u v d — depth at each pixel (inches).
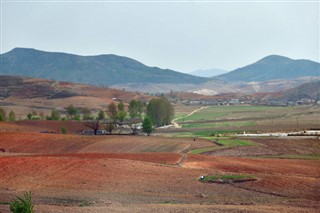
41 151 6486.2
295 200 3208.7
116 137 7741.1
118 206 2945.4
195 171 4379.9
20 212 1782.7
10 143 6919.3
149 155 5546.3
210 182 3885.3
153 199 3267.7
